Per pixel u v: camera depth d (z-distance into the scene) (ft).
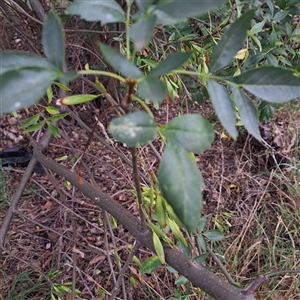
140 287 2.69
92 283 2.73
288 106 4.01
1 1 2.49
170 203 0.55
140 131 0.58
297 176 3.45
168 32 2.40
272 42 1.81
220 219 3.06
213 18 2.29
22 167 3.57
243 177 3.49
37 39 3.01
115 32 2.21
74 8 0.68
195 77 2.10
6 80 0.59
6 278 2.73
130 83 0.65
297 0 1.82
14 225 3.12
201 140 0.58
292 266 2.87
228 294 0.99
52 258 2.86
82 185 1.57
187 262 1.10
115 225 1.85
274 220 3.19
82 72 0.63
